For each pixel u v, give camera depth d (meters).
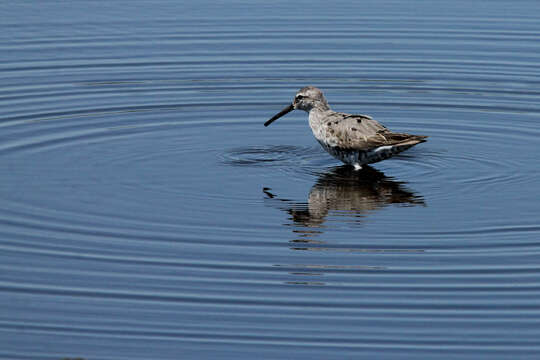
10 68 22.59
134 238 14.05
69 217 14.81
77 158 17.64
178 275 12.88
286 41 24.84
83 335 11.43
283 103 21.31
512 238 14.14
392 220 14.88
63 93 21.30
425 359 10.91
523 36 24.98
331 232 14.37
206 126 19.88
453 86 21.98
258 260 13.38
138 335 11.43
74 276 12.83
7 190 15.92
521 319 11.77
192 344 11.23
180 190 16.16
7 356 10.98
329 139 17.83
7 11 26.94
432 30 25.59
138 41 24.66
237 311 11.98
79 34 25.06
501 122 19.97
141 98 21.25
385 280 12.77
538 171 17.22
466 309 12.02
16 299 12.23
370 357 10.98
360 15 27.06
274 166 17.67
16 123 19.41
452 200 15.80
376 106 21.03
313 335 11.44
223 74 22.75
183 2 28.38
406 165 17.81
